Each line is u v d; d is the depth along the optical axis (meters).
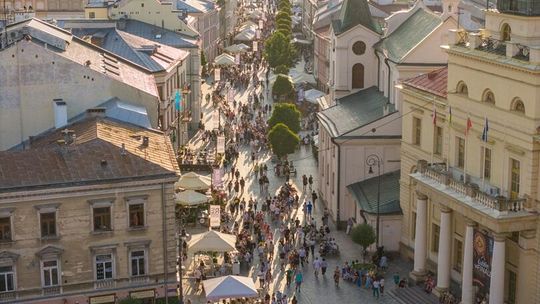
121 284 61.47
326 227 84.69
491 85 59.81
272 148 109.50
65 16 190.00
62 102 76.38
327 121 91.56
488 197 57.97
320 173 97.25
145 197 61.06
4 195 57.50
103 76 78.56
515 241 58.97
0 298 58.59
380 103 89.00
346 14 96.62
